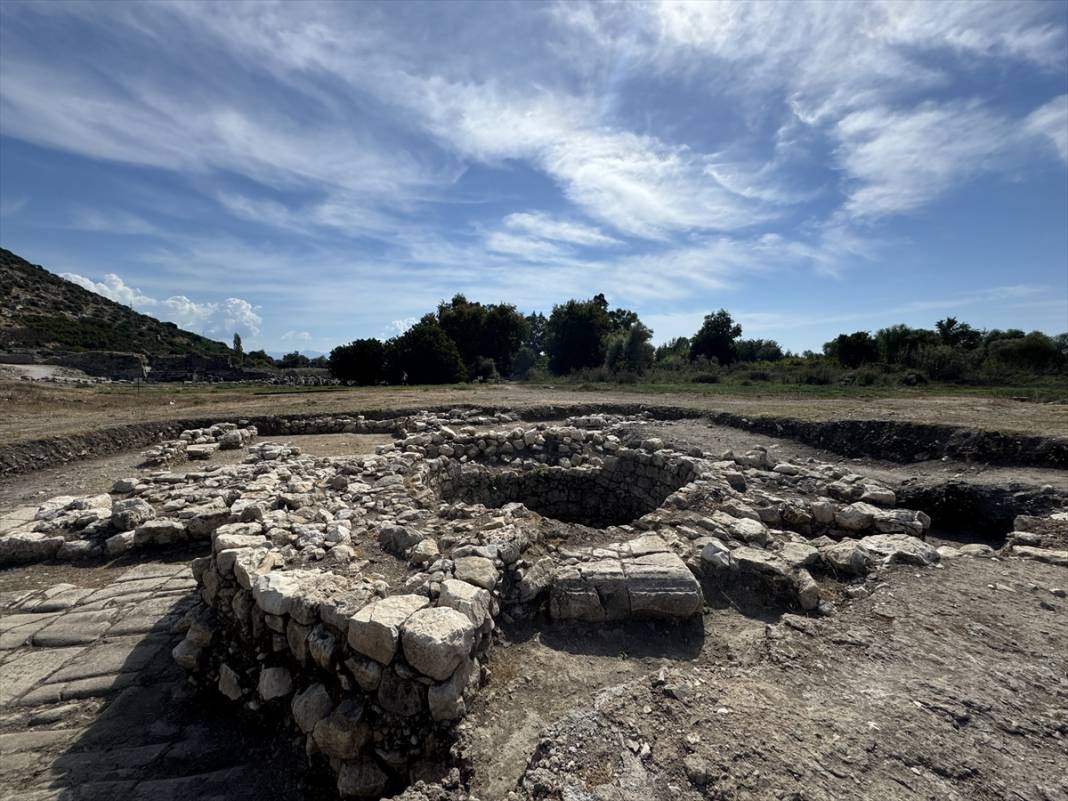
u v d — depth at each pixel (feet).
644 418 45.24
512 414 45.91
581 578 13.96
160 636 15.48
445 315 131.44
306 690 11.09
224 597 13.56
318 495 21.18
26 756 11.17
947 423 29.71
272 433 42.16
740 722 8.61
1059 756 8.04
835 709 8.99
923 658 10.50
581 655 12.50
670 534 17.63
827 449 32.71
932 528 22.02
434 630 10.14
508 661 12.21
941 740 8.27
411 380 105.50
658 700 9.16
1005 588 13.53
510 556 14.47
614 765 7.79
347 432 42.73
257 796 10.21
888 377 69.00
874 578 14.64
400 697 10.05
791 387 64.59
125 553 20.59
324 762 10.57
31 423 40.29
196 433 38.60
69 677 13.74
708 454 30.32
